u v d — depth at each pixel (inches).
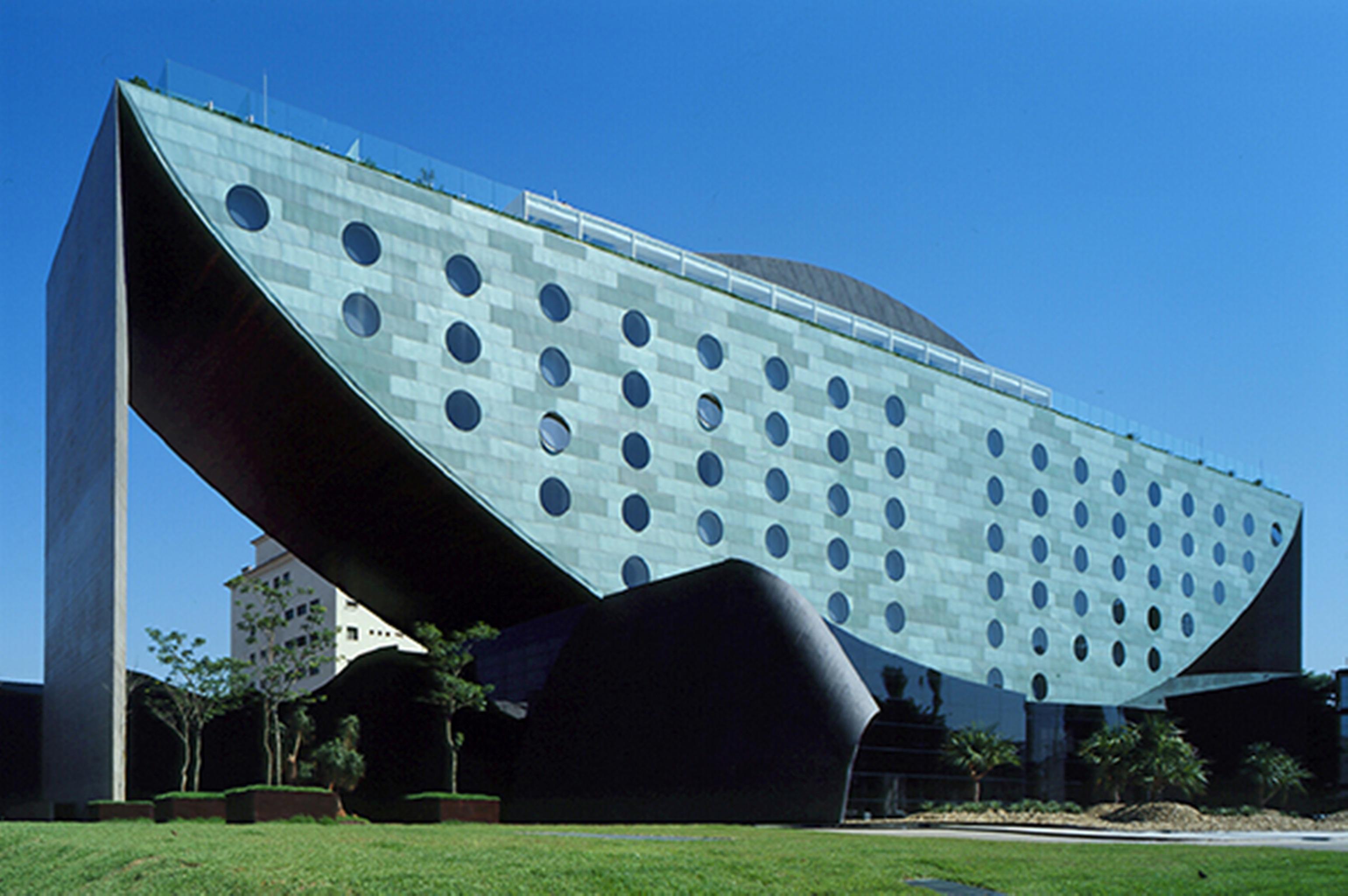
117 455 1248.8
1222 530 2632.9
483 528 1507.1
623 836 851.4
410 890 503.5
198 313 1423.5
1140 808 1577.3
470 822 1205.7
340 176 1451.8
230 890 536.4
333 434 1487.5
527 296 1579.7
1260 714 2181.3
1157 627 2394.2
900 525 1945.1
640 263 1718.8
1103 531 2335.1
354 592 1925.4
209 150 1352.1
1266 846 867.4
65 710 1635.1
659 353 1697.8
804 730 1242.0
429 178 1555.1
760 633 1296.8
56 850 755.4
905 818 1568.7
